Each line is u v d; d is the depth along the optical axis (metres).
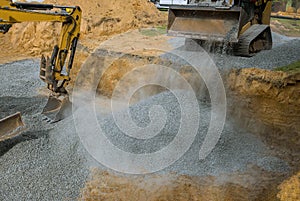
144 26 15.93
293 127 7.38
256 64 8.48
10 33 17.75
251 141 7.61
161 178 6.39
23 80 12.68
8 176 6.23
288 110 7.43
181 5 9.01
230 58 9.23
